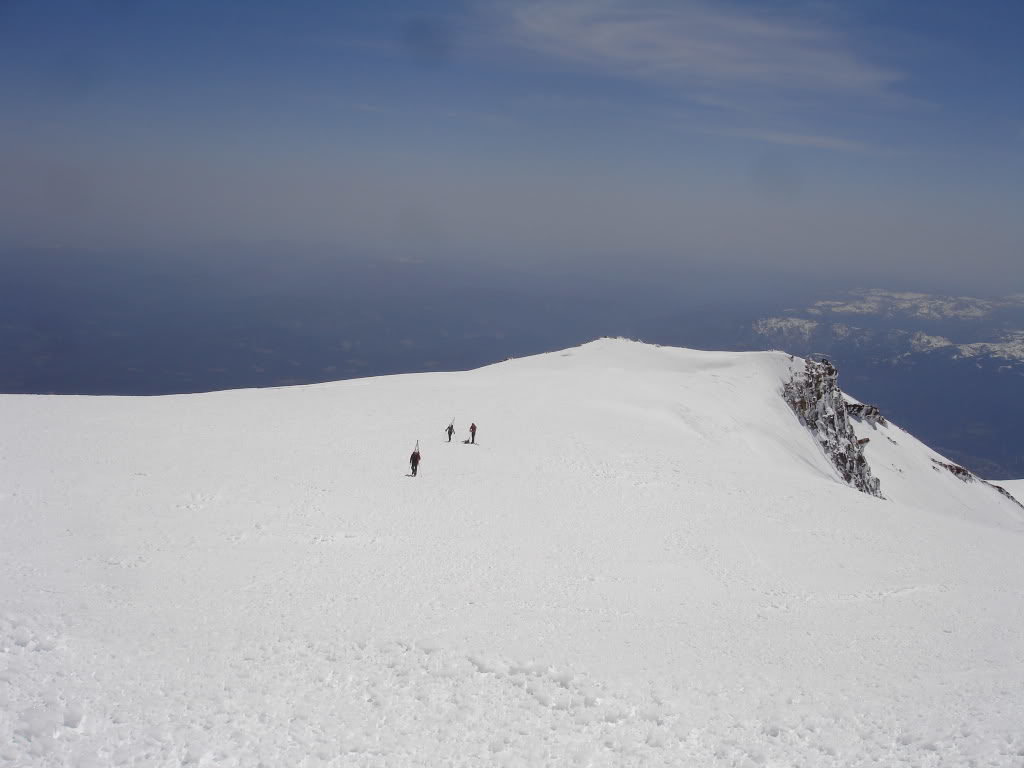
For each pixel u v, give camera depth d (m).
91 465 36.97
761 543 32.62
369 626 20.53
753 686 17.72
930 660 19.53
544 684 17.50
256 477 36.59
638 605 24.34
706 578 27.95
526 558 28.45
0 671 15.70
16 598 20.48
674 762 14.42
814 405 91.50
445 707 16.31
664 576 27.73
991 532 40.03
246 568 25.38
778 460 61.09
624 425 52.97
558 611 23.05
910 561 31.88
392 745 14.71
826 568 30.20
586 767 14.23
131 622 19.70
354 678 17.36
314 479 36.81
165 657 17.73
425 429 48.34
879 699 16.94
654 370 88.31
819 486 44.25
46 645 17.33
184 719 14.94
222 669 17.39
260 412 51.69
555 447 45.56
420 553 28.19
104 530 28.33
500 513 33.75
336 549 28.06
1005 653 19.92
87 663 16.80
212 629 19.78
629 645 20.27
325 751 14.21
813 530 35.19
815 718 15.98
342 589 23.86
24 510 29.98
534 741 15.10
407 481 37.44
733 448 57.22
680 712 16.38
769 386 86.38
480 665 18.28
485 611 22.48
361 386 66.19
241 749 14.07
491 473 39.75
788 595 26.70
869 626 23.00
